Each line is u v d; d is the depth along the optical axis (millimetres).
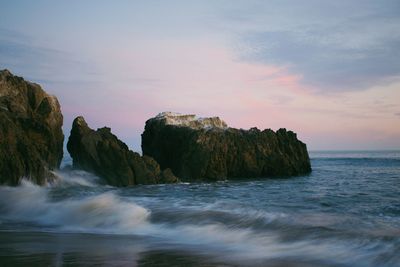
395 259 11305
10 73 35500
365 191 29734
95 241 14320
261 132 50531
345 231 14375
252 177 46719
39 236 15188
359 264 11266
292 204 22219
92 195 25250
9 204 22172
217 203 22062
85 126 37625
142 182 36812
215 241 14289
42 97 36594
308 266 11250
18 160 29000
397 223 16000
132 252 12672
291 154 52250
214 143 44500
